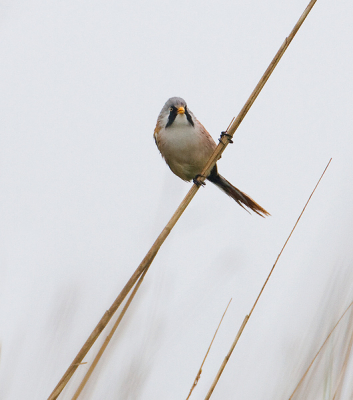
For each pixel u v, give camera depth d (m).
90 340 4.68
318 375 5.34
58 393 4.49
